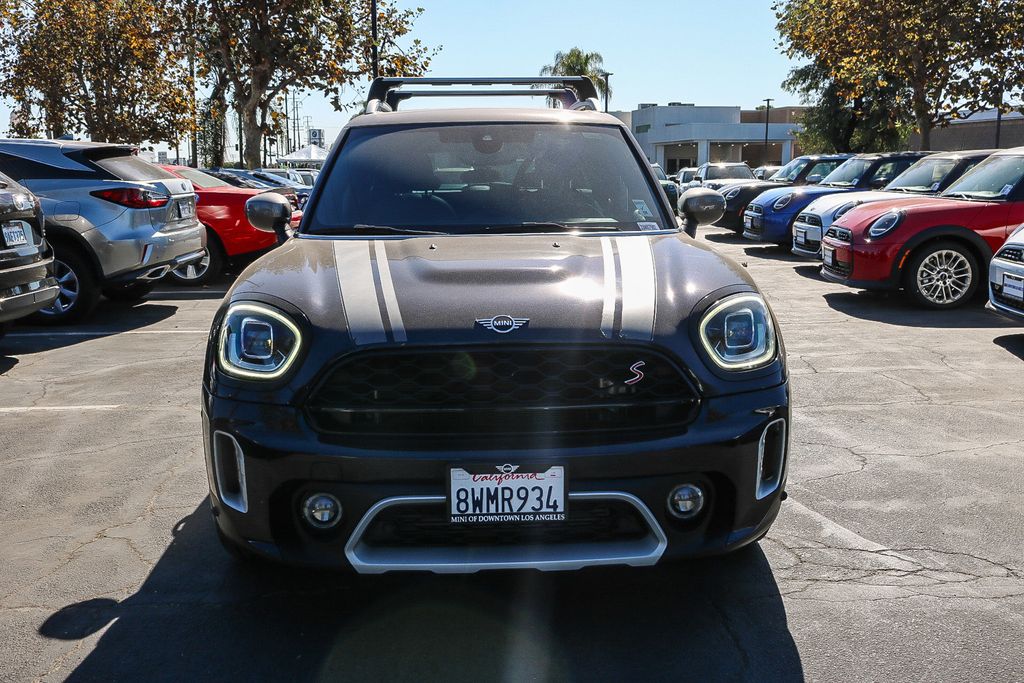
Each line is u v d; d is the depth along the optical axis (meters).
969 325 7.54
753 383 2.56
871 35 19.61
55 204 7.82
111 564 3.12
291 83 21.00
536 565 2.44
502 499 2.40
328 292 2.68
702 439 2.46
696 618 2.71
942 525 3.39
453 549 2.46
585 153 3.73
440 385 2.45
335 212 3.48
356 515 2.42
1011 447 4.31
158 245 8.12
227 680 2.41
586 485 2.41
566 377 2.47
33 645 2.59
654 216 3.52
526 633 2.64
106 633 2.65
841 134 40.84
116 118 19.78
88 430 4.76
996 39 18.00
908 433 4.55
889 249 8.32
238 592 2.91
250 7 20.11
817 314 8.22
